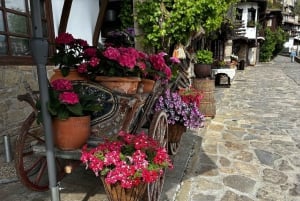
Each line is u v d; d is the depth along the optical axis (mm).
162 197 2939
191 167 3732
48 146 2188
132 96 2496
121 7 6195
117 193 2078
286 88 11797
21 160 2467
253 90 11195
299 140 4969
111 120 2455
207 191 3139
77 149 2303
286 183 3363
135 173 1964
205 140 4852
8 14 3963
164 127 3023
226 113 7020
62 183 3133
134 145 2188
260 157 4137
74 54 2840
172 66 3939
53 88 2270
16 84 4043
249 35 23719
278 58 35875
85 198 2857
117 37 5801
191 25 4922
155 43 5035
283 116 6816
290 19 46844
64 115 2145
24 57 4211
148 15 4863
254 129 5617
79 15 5559
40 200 2793
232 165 3832
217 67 12398
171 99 3553
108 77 2664
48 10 4672
